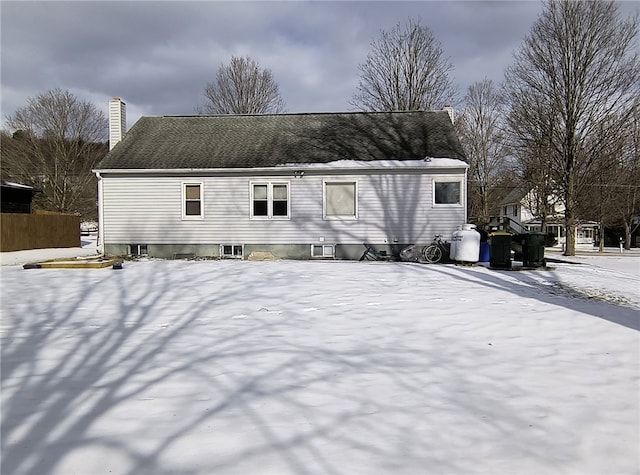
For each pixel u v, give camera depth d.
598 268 15.81
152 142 19.08
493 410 3.81
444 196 17.05
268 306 7.93
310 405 3.86
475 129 47.94
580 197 25.75
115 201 17.70
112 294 9.05
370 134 19.03
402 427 3.47
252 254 17.12
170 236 17.64
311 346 5.62
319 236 17.34
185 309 7.69
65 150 45.94
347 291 9.38
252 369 4.75
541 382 4.46
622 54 22.84
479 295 9.05
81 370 4.70
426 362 5.05
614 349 5.63
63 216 24.72
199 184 17.59
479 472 2.88
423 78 34.06
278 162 17.41
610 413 3.77
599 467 2.96
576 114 23.92
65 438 3.25
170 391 4.14
